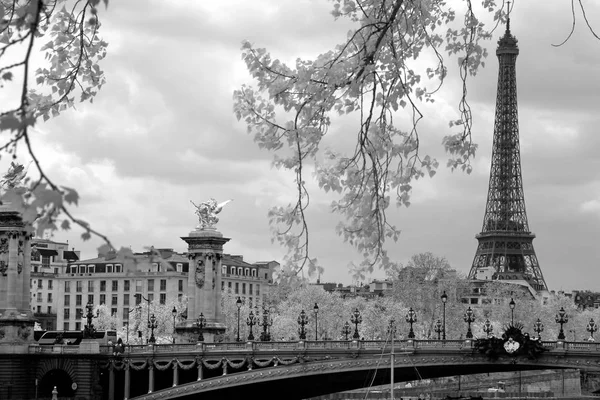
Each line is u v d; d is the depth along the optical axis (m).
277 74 26.78
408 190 28.00
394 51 26.56
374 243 28.14
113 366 153.25
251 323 166.62
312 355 143.75
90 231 16.91
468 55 27.69
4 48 16.42
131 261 18.56
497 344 134.62
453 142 28.52
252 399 160.25
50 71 27.16
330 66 26.52
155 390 159.25
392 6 26.84
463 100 28.27
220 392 157.50
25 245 154.00
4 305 152.00
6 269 151.88
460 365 137.88
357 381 154.00
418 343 139.25
